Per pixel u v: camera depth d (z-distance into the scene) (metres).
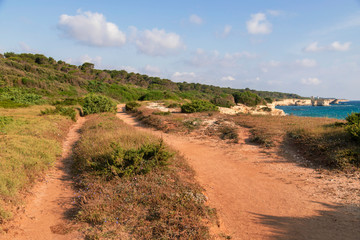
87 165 7.85
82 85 65.50
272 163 9.57
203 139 14.66
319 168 8.55
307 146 10.66
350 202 5.65
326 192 6.44
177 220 4.45
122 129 14.27
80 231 4.45
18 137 10.74
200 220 4.56
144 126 20.36
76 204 5.70
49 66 87.56
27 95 34.72
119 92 68.38
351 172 7.70
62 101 34.97
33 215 5.21
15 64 61.03
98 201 5.32
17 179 6.20
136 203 5.20
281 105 168.12
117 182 6.36
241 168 9.12
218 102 43.78
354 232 4.32
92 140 11.64
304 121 16.31
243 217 5.18
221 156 10.94
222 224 4.80
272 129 14.20
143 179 6.45
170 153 8.95
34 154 8.70
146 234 4.13
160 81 124.94
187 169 8.05
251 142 13.07
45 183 7.20
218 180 7.77
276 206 5.73
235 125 17.03
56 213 5.32
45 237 4.30
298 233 4.42
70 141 13.74
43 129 13.64
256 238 4.29
